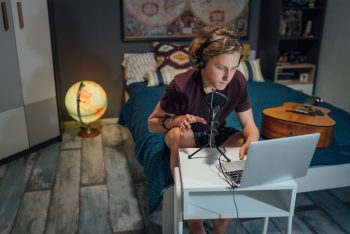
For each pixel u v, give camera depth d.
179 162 1.46
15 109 2.73
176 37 3.55
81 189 2.37
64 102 3.47
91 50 3.41
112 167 2.68
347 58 3.39
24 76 2.74
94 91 3.06
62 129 3.31
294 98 2.82
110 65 3.50
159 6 3.43
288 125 1.89
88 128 3.30
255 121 2.28
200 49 1.36
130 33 3.45
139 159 2.10
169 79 3.12
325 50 3.69
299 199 2.23
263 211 1.36
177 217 1.43
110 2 3.32
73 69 3.42
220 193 1.47
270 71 3.64
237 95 1.55
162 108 1.56
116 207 2.17
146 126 2.22
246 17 3.66
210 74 1.36
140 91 2.96
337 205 2.17
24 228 1.96
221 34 1.34
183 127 1.40
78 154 2.90
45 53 2.87
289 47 3.92
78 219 2.04
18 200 2.23
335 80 3.58
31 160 2.79
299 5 3.54
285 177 1.34
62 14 3.24
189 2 3.48
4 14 2.51
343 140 1.95
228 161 1.43
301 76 3.79
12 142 2.75
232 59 1.30
